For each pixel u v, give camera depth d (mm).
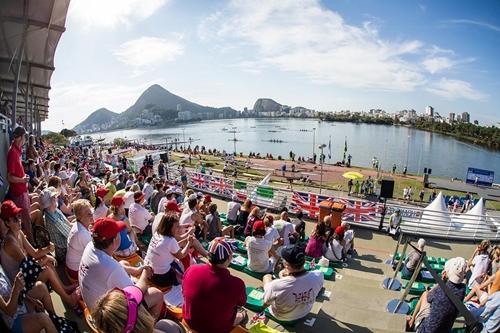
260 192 18828
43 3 13477
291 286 4910
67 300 4648
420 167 104812
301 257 4895
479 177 50125
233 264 8039
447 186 48781
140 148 72938
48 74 24719
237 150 142875
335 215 13852
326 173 54000
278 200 18281
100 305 2273
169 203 7145
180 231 6977
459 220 17719
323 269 8727
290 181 42094
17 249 4355
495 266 8008
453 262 4762
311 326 5406
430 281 8727
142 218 8633
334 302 6562
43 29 15906
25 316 3582
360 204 15992
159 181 15289
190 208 9039
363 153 132875
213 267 3781
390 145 173375
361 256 12039
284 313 5105
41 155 19859
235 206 12961
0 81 26359
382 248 13336
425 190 45656
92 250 3904
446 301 4562
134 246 6465
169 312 4555
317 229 9891
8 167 6523
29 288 4262
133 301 2365
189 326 3836
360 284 8062
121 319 2207
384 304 6734
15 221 4422
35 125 47812
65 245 6188
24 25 14109
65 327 3945
